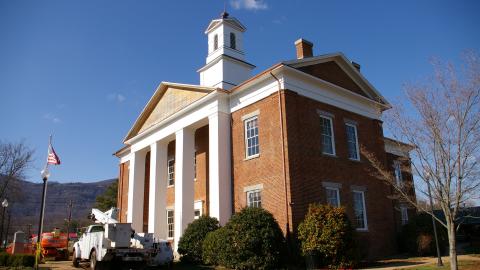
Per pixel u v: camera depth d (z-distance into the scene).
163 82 28.00
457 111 13.38
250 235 16.78
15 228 73.25
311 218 17.39
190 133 25.83
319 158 20.78
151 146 29.19
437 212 26.86
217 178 21.55
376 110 25.70
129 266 18.73
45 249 29.34
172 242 27.02
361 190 22.75
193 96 25.45
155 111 29.86
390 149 27.20
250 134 21.69
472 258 18.64
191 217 24.02
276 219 18.91
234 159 22.16
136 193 30.70
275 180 19.38
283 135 19.45
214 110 23.00
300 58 22.86
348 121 23.50
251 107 21.81
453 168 13.37
